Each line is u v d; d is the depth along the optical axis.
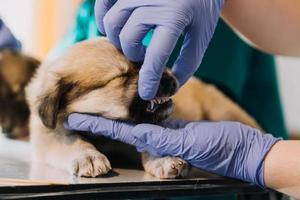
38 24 1.48
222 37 1.08
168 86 0.72
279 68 1.37
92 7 1.00
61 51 0.85
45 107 0.74
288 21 0.84
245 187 0.66
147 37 0.74
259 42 0.88
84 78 0.74
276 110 1.16
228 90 1.11
